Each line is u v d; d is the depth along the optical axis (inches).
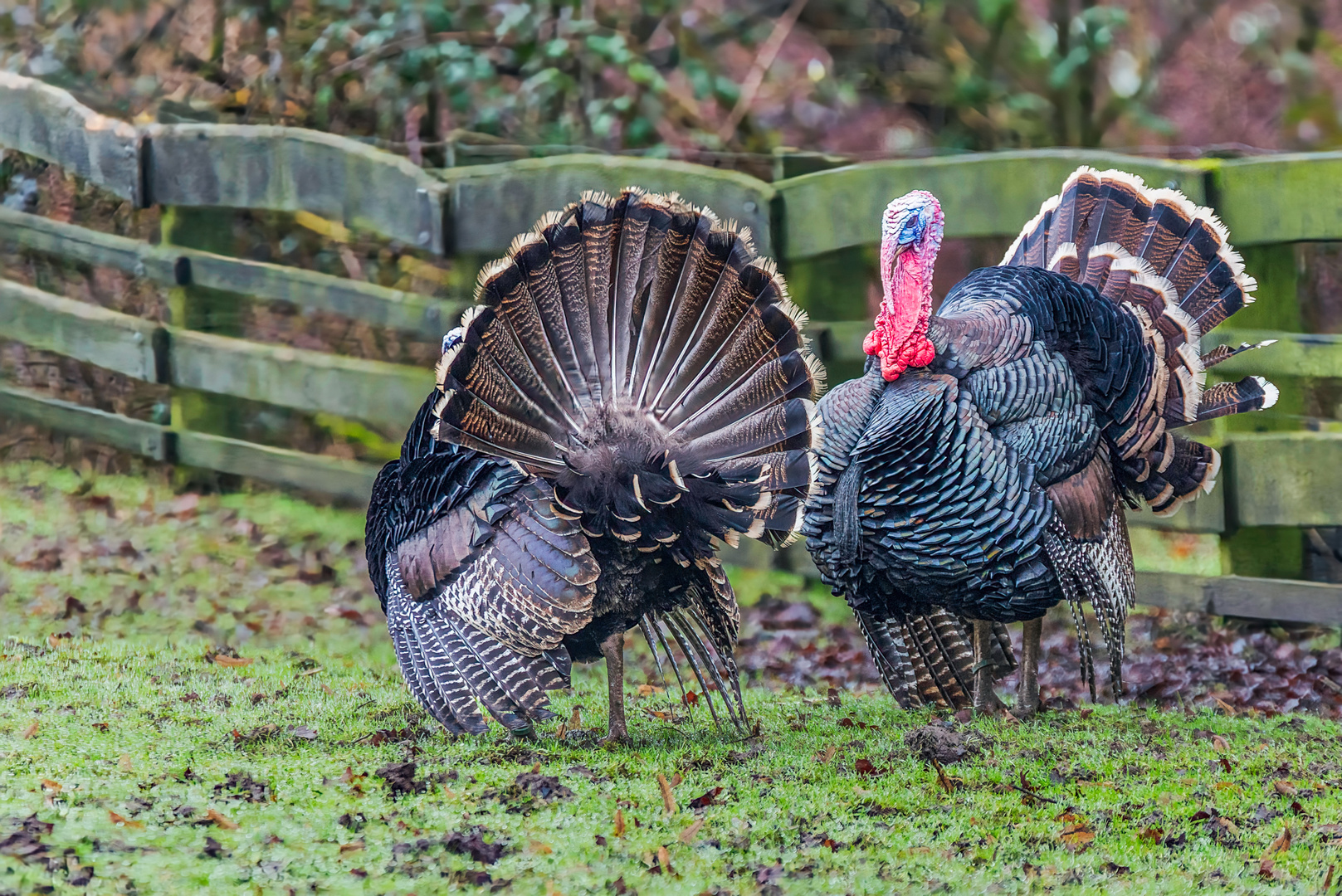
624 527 466.0
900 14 1096.8
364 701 555.5
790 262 782.5
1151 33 1086.4
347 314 831.1
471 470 480.7
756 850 405.7
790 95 1111.0
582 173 796.0
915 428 515.2
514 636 465.7
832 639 705.6
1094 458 543.5
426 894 369.7
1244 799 454.9
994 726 542.3
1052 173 713.6
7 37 1029.8
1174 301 571.2
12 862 373.1
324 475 832.9
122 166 858.1
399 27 976.3
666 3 1028.5
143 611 681.0
